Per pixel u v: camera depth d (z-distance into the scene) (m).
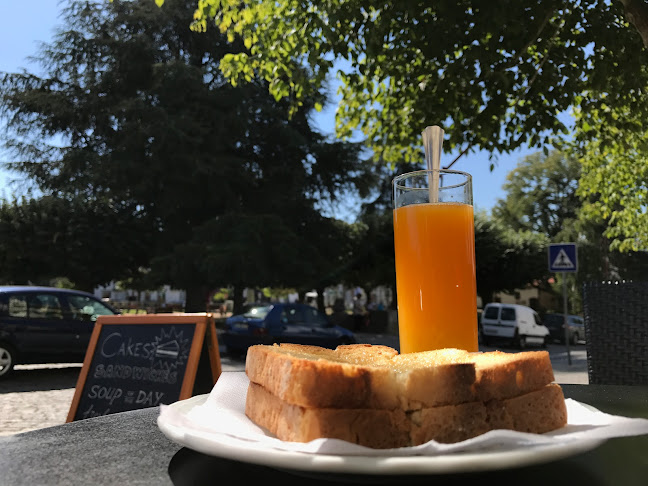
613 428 0.73
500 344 20.42
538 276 30.31
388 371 0.77
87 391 4.65
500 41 5.51
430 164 1.21
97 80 22.77
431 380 0.77
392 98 6.64
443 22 5.02
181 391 4.28
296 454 0.62
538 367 0.84
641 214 10.36
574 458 0.81
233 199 21.59
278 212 22.47
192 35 23.16
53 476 0.73
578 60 5.32
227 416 0.92
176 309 30.20
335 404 0.74
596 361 2.71
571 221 35.22
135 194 20.67
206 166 19.88
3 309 8.55
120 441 0.97
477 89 5.55
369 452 0.65
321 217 24.02
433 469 0.59
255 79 22.59
